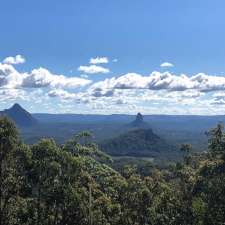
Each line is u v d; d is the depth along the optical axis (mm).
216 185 60531
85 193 55906
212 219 60156
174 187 68062
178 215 63344
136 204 64500
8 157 50438
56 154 51750
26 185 51625
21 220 51969
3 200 51562
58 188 52094
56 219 53344
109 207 59938
